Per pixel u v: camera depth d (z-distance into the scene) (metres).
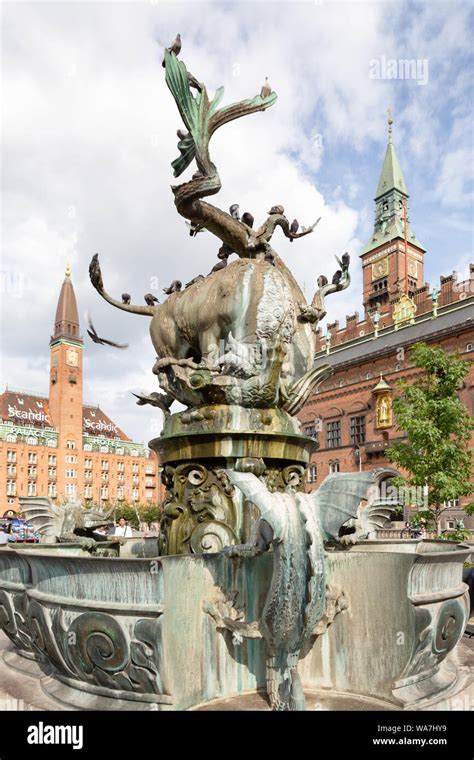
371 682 4.07
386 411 44.06
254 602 4.07
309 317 6.34
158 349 6.67
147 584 3.62
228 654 3.95
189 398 5.80
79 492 94.56
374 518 7.05
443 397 18.98
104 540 7.96
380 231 75.25
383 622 4.07
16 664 4.80
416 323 44.50
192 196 6.03
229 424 5.37
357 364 47.53
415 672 4.09
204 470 5.36
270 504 3.73
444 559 4.30
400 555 4.03
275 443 5.36
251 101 6.12
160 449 5.91
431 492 18.73
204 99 6.00
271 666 3.88
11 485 86.50
